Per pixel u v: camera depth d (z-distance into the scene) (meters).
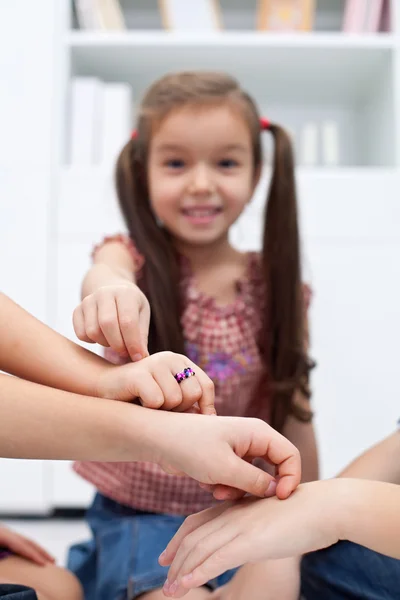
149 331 0.64
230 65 1.60
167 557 0.61
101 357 0.63
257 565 0.64
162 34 1.50
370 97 1.69
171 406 0.59
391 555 0.57
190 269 0.92
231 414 0.91
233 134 0.89
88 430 0.57
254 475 0.58
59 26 1.44
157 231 0.91
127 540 0.81
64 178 1.39
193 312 0.88
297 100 1.75
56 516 1.37
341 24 1.76
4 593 0.63
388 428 1.37
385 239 1.40
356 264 1.40
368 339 1.39
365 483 0.59
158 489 0.85
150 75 1.65
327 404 1.37
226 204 0.90
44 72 1.41
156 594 0.74
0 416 0.57
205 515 0.61
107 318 0.60
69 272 1.38
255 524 0.58
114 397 0.60
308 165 1.66
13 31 1.41
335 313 1.39
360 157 1.75
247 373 0.91
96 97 1.48
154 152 0.90
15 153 1.39
